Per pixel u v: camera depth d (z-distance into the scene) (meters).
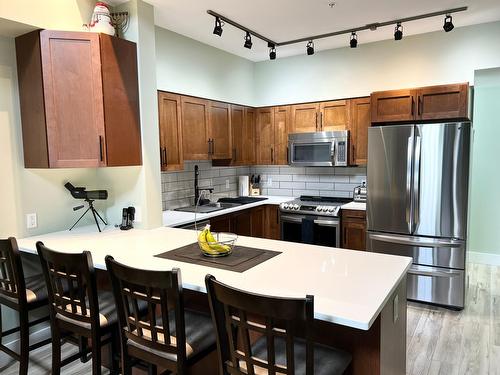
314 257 2.12
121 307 1.69
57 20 2.58
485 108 4.54
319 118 4.45
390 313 1.73
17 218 2.67
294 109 4.61
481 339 2.84
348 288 1.61
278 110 4.73
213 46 4.14
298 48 4.24
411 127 3.36
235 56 4.53
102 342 2.16
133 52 2.81
